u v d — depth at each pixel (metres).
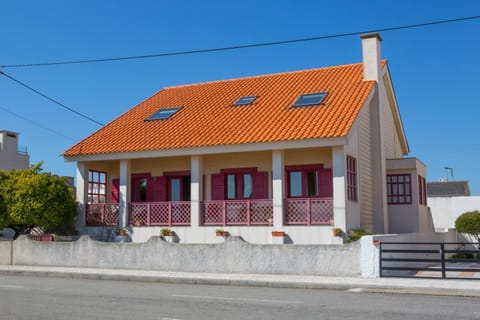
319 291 14.68
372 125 24.08
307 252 17.56
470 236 29.28
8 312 10.84
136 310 11.05
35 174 23.70
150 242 19.83
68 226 24.36
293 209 20.69
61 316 10.37
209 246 18.89
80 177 24.45
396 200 24.80
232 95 26.77
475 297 13.48
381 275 16.62
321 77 25.91
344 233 19.59
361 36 24.33
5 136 47.91
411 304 11.98
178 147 21.97
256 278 16.69
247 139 20.83
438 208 37.84
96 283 16.75
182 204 22.72
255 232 21.06
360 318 10.06
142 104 29.16
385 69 25.86
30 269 20.19
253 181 23.25
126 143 23.72
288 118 21.83
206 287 15.70
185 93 29.25
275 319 9.95
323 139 19.62
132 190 25.75
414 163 24.48
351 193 21.06
